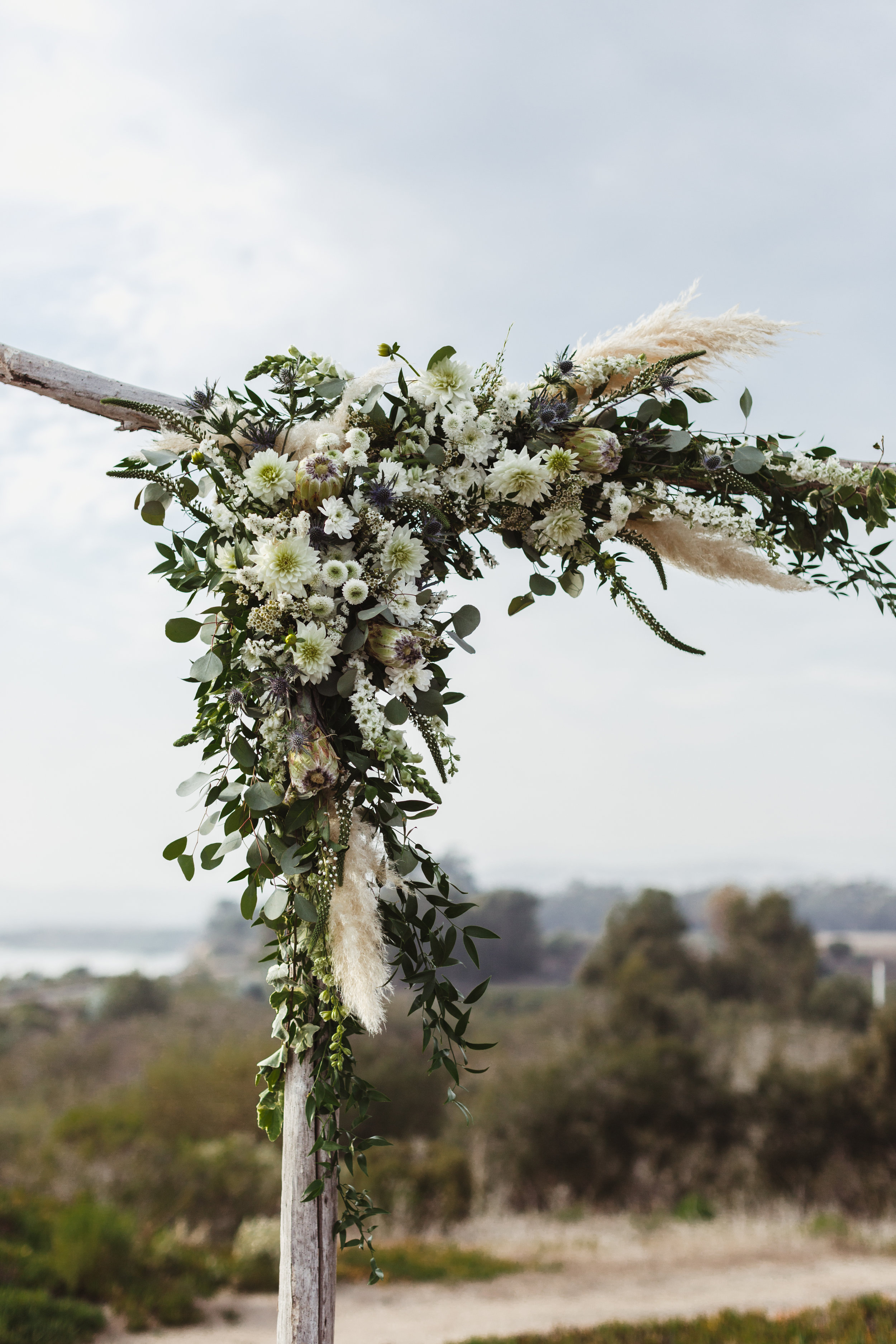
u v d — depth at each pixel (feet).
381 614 5.24
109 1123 37.50
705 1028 56.59
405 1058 46.19
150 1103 38.65
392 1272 30.12
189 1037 51.24
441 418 5.67
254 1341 22.68
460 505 5.67
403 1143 42.34
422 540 5.60
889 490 5.82
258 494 5.22
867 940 246.06
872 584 6.07
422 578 5.70
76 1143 36.65
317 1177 5.11
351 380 5.78
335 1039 5.01
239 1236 29.55
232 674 5.18
